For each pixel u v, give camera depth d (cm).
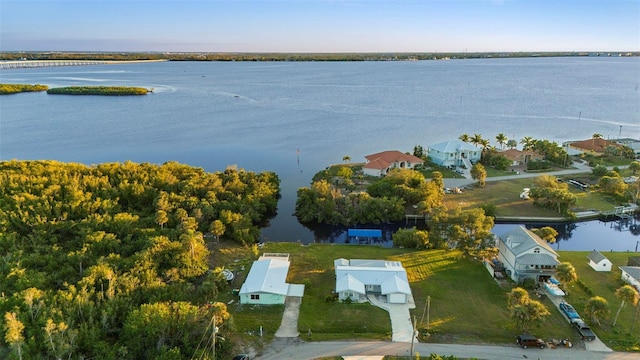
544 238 7425
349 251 7656
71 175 9594
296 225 9462
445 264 7100
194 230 7669
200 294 5778
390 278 6194
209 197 9075
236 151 15675
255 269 6494
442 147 13238
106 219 7606
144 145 16475
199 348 4594
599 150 14038
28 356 4259
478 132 18350
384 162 12362
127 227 7469
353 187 10550
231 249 7738
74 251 6619
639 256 7338
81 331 4653
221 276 6241
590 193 10706
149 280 5756
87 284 5438
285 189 11731
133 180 9550
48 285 5712
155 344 4631
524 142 14438
